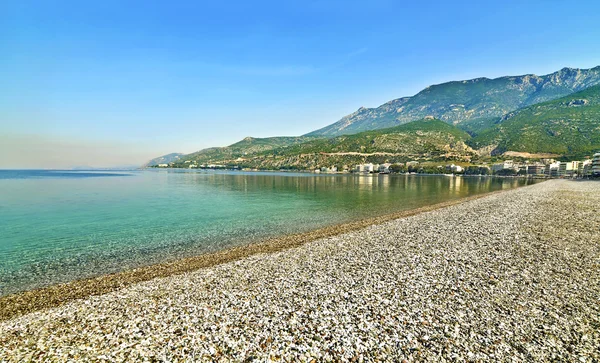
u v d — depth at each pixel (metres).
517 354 7.97
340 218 33.94
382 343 8.56
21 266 17.81
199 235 25.81
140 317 10.52
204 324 9.90
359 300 11.34
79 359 8.15
